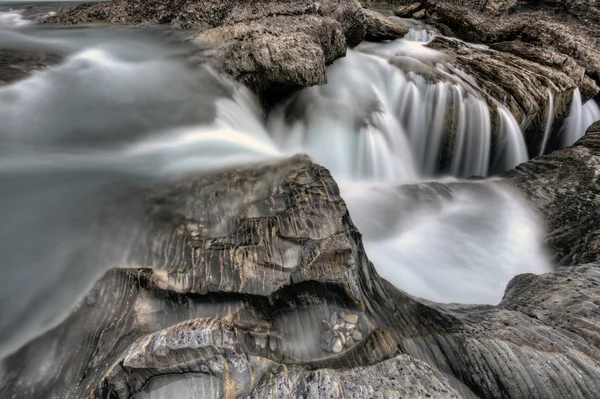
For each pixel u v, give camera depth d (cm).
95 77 889
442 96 1129
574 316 493
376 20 1573
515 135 1132
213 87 955
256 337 411
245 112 965
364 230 812
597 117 1364
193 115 876
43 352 414
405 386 351
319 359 404
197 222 540
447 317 500
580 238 741
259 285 459
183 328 380
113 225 544
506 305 572
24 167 657
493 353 439
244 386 362
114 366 362
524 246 779
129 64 959
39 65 878
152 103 873
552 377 412
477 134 1116
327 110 1108
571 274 582
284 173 618
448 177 1177
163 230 532
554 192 883
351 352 412
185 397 359
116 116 817
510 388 413
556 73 1212
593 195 829
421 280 705
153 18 1244
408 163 1163
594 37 1689
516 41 1485
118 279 472
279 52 948
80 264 496
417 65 1261
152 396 361
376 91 1197
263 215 538
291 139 1041
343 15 1290
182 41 1077
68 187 621
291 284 462
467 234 809
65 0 1745
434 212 870
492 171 1187
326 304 453
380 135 1092
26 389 385
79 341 421
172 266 481
